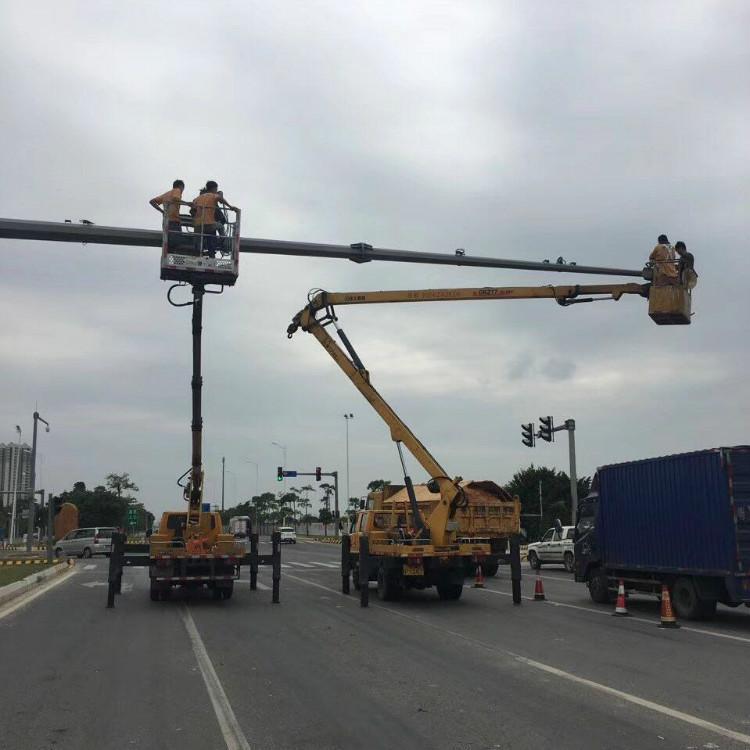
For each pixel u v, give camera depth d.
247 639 11.78
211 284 15.25
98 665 9.68
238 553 17.00
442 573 17.22
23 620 14.02
